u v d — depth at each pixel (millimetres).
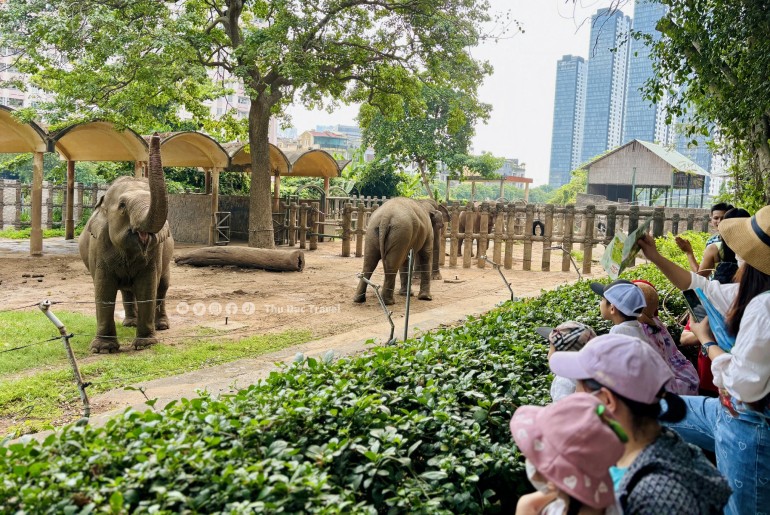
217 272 16562
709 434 3797
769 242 3258
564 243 18688
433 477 3033
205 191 27094
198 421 3291
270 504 2496
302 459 3045
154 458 2688
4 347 8305
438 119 35781
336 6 19047
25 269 15836
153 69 16672
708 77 9211
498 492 3566
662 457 2246
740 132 9930
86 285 13773
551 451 1968
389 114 23094
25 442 3197
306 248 23656
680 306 7750
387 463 3109
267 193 20844
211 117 23734
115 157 21656
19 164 28031
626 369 2307
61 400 6383
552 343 3719
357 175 38531
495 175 36562
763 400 3094
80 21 15844
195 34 17797
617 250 4223
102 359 8086
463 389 4047
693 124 10414
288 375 4215
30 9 15641
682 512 2137
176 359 8094
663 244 13648
